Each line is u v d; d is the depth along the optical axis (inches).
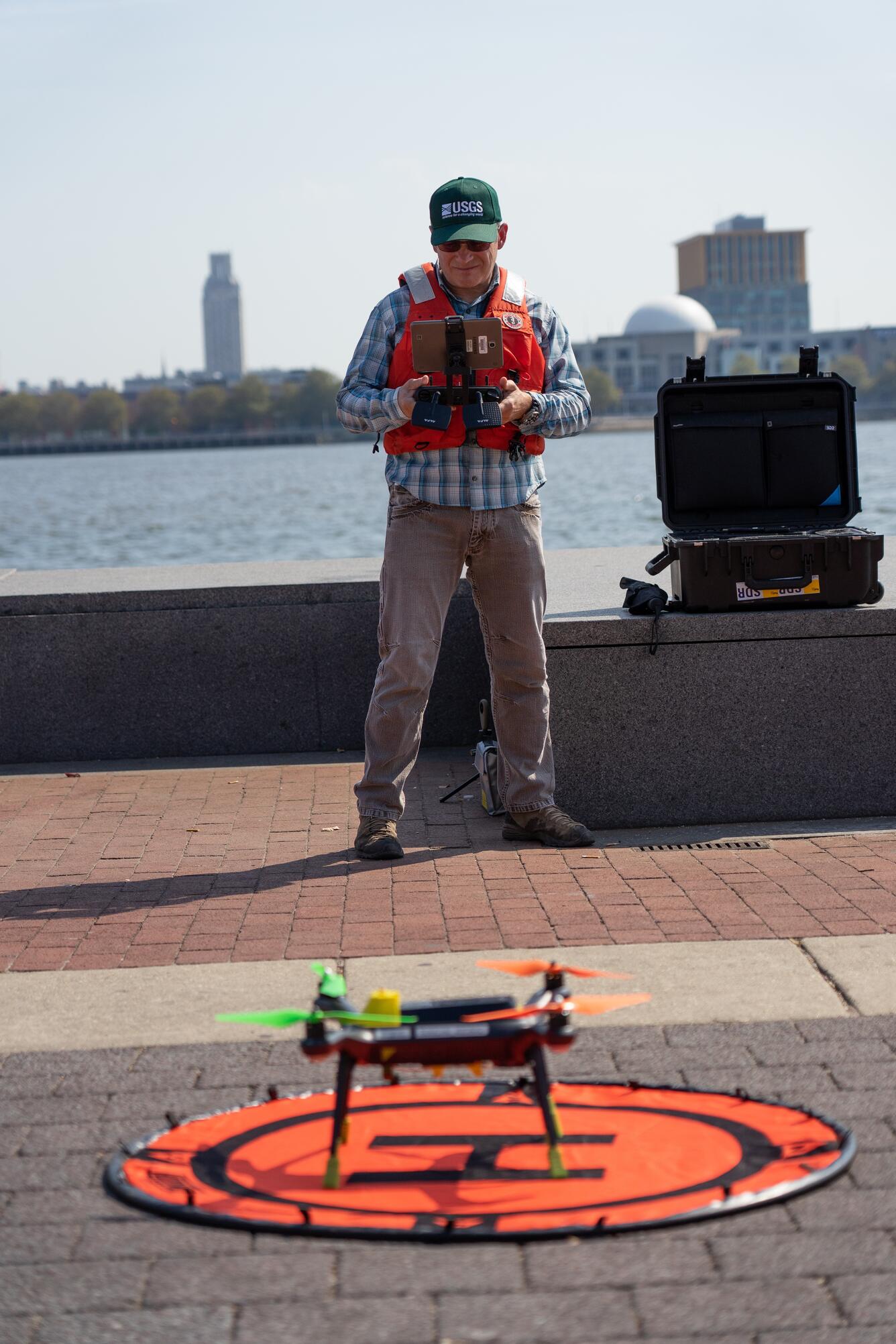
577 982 167.2
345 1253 109.3
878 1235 109.9
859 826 239.8
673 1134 126.5
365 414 213.3
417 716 225.3
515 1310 101.5
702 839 234.5
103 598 309.3
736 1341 97.5
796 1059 143.9
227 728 313.7
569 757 243.4
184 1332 100.2
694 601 241.4
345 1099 118.0
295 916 197.0
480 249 211.8
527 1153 123.6
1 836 247.8
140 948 184.7
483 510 218.2
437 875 215.8
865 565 241.0
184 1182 120.3
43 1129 133.0
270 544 1342.3
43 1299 104.7
